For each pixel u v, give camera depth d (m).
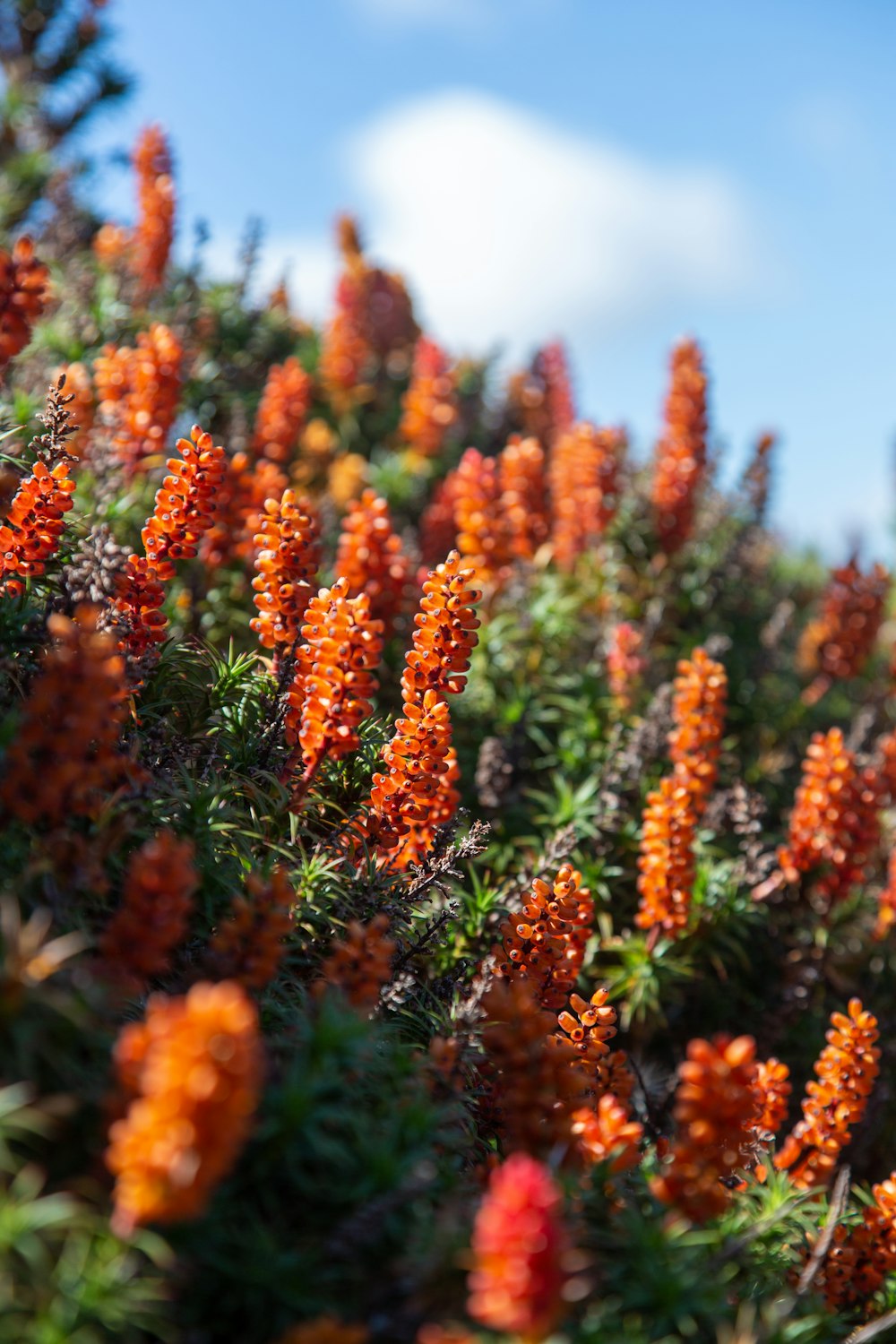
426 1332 0.85
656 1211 0.91
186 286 1.63
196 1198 0.81
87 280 1.52
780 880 1.23
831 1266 0.99
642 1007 1.17
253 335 1.77
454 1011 0.98
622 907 1.22
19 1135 0.85
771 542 2.00
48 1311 0.83
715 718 1.16
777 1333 0.90
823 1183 1.02
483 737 1.27
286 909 0.94
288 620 1.05
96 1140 0.86
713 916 1.21
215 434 1.48
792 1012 1.21
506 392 2.29
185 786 1.01
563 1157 0.92
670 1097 1.13
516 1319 0.81
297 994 0.96
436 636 1.02
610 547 1.49
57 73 2.12
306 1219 0.88
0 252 1.07
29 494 1.00
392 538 1.19
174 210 1.60
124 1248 0.84
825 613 1.55
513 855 1.19
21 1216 0.83
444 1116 0.91
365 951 0.94
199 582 1.21
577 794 1.23
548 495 1.58
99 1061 0.88
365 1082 0.92
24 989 0.85
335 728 1.00
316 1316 0.86
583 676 1.35
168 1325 0.85
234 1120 0.81
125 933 0.88
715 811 1.26
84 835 0.94
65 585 1.01
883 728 1.60
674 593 1.49
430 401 1.88
